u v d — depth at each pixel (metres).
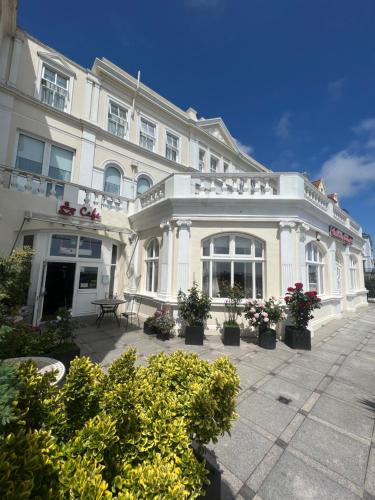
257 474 2.42
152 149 13.86
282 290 7.42
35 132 9.64
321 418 3.38
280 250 7.63
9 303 4.84
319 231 9.38
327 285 10.46
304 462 2.58
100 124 11.63
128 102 12.82
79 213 9.41
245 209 7.89
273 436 2.98
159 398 1.97
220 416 2.04
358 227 16.69
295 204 7.69
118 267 10.97
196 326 6.59
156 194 9.65
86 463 1.35
